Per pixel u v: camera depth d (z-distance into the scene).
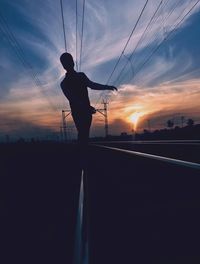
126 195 4.51
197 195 3.90
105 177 6.70
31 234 3.77
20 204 6.07
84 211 2.39
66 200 5.88
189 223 3.02
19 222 4.50
